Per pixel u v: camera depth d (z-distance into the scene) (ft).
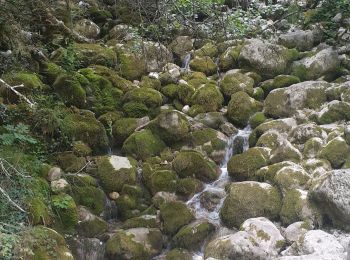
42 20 21.29
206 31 22.74
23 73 18.52
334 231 13.16
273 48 21.34
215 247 12.58
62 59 20.85
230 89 20.31
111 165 16.88
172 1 18.31
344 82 19.48
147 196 16.56
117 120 19.34
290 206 13.92
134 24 24.89
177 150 18.22
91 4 27.22
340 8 20.95
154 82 21.35
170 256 13.96
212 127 19.04
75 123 17.98
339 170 13.30
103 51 22.65
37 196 14.14
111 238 14.42
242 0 25.59
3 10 18.02
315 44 22.71
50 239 12.78
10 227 12.46
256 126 18.61
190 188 16.39
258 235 12.91
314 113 18.04
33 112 16.84
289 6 25.00
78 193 15.83
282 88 19.43
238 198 14.46
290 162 15.40
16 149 15.31
